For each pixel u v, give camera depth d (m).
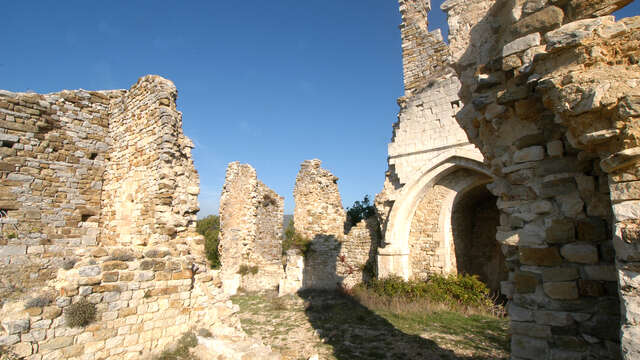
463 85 4.59
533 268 3.53
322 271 16.86
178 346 6.47
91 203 10.02
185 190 8.16
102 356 5.65
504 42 3.89
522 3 3.65
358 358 7.33
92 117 10.22
